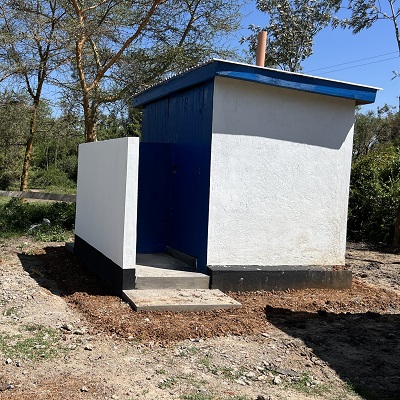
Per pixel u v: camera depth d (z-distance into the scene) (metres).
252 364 4.62
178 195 7.95
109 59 14.38
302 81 7.23
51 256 9.50
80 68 13.28
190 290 6.66
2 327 5.37
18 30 13.35
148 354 4.75
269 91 7.27
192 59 15.15
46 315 5.81
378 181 14.80
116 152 6.91
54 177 31.34
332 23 23.50
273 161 7.38
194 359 4.66
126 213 6.45
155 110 9.19
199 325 5.48
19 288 6.95
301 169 7.59
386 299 7.19
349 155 7.98
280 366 4.62
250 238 7.29
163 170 8.22
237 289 6.96
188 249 7.57
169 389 4.02
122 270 6.47
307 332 5.57
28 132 16.28
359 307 6.71
